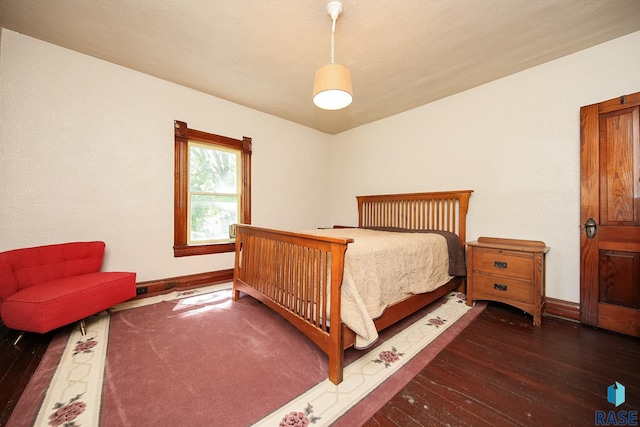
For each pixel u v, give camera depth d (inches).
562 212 91.7
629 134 75.3
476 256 96.9
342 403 48.3
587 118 82.7
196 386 52.2
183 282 117.0
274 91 121.3
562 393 51.4
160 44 86.4
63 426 41.9
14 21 76.5
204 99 123.6
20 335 69.1
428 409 47.1
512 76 102.8
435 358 63.8
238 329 77.7
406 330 78.1
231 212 137.3
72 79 91.5
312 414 45.5
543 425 43.6
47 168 87.9
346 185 177.2
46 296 67.0
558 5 67.1
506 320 86.4
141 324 80.2
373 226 149.7
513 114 102.7
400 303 77.3
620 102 76.1
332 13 68.7
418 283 86.4
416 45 84.4
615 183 77.7
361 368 59.2
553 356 64.6
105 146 98.7
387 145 151.6
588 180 82.4
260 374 56.5
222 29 78.0
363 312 56.1
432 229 126.3
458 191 116.0
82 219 94.6
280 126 154.9
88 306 73.9
